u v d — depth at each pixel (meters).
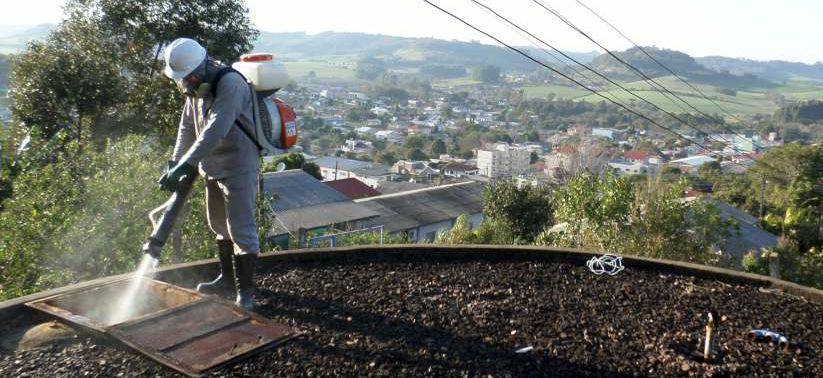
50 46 16.59
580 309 3.61
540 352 2.97
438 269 4.29
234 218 3.29
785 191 35.06
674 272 4.50
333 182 33.69
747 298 3.99
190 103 3.32
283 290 3.71
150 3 16.31
